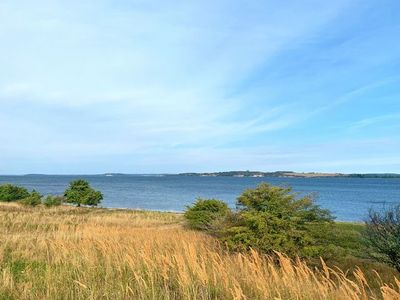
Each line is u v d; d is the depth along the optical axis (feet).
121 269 33.22
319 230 43.19
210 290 27.17
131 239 49.37
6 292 27.71
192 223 79.82
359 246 45.34
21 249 49.62
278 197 44.42
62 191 384.47
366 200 296.51
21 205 163.43
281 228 41.78
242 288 27.04
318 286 24.77
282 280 26.71
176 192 401.29
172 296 27.25
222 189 474.49
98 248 42.98
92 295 25.63
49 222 97.35
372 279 39.86
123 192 402.31
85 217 120.47
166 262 31.19
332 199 310.24
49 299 25.68
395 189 514.68
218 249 43.16
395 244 41.93
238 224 45.47
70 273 31.81
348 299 22.31
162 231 71.00
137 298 26.43
